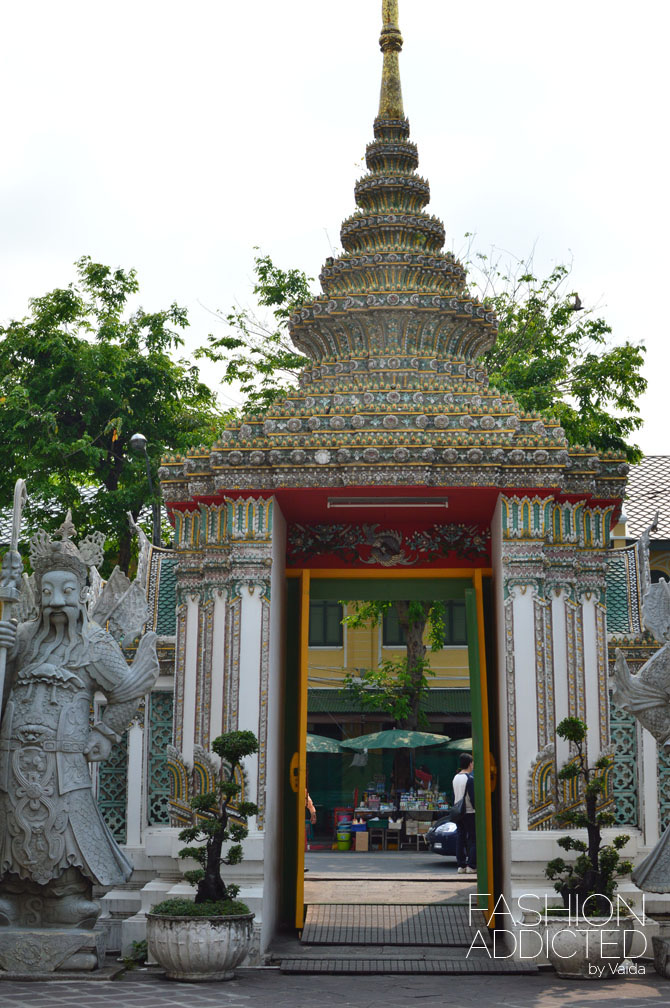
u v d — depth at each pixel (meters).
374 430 12.61
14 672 11.24
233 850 11.17
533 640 12.30
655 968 11.09
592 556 12.88
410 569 14.01
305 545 14.12
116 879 11.01
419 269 14.41
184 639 12.90
